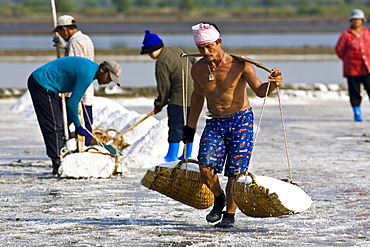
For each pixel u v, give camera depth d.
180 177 20.67
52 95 29.08
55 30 31.12
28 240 19.22
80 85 27.17
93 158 29.17
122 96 65.19
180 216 22.23
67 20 30.89
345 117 52.50
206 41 19.17
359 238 19.44
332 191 26.11
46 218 21.95
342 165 32.03
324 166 31.73
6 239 19.33
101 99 44.34
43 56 112.88
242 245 18.58
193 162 20.66
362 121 49.91
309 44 156.50
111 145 30.73
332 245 18.64
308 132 44.00
